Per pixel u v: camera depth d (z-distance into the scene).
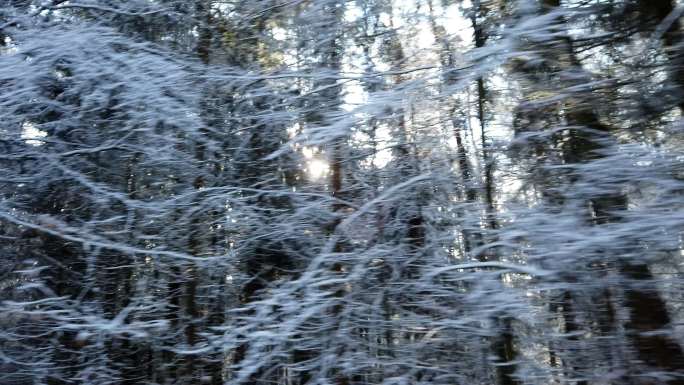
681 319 4.64
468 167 7.15
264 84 6.99
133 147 6.19
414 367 5.87
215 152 7.16
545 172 4.96
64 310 5.23
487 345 6.00
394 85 6.18
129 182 6.95
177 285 7.08
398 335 6.37
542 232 4.06
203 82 6.65
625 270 4.12
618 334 4.56
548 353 6.38
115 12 6.75
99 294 6.60
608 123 4.54
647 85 4.31
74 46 5.89
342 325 5.66
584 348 5.06
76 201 6.65
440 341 6.06
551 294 5.10
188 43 7.70
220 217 6.60
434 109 6.94
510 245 4.44
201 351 5.31
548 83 4.60
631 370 4.33
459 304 5.81
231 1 7.53
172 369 7.10
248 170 7.18
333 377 5.70
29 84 5.87
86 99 5.91
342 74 5.94
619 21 4.67
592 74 4.46
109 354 6.49
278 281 6.45
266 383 6.27
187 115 6.25
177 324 6.89
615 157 3.89
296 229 6.54
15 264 6.50
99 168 6.55
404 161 7.18
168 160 6.41
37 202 6.57
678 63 4.11
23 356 6.13
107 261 6.64
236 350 6.54
